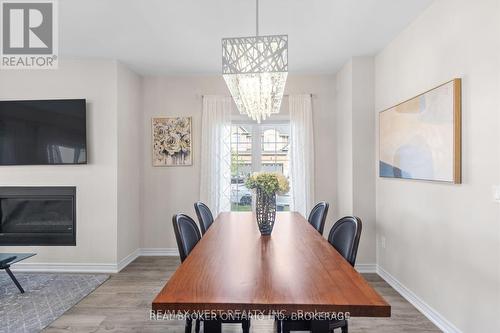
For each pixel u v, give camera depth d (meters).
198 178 4.39
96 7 2.52
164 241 4.39
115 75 3.69
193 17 2.69
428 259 2.54
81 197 3.69
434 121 2.36
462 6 2.10
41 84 3.71
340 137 4.12
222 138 4.34
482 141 1.92
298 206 4.22
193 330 2.37
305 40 3.17
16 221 3.79
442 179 2.26
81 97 3.69
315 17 2.69
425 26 2.56
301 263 1.62
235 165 4.46
